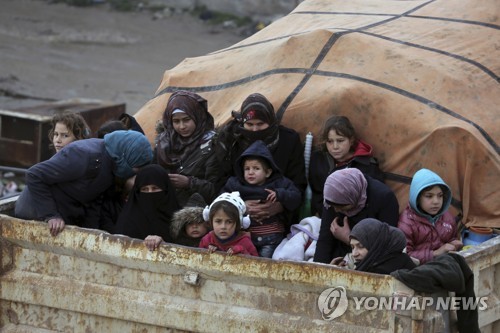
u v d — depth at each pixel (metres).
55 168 8.13
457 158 8.59
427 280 6.84
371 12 10.65
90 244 7.84
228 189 8.80
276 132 8.95
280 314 7.33
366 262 7.33
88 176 8.24
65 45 32.25
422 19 10.23
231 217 7.85
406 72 9.14
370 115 8.92
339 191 8.01
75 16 36.00
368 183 8.28
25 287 8.07
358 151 8.79
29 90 27.08
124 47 32.16
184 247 7.55
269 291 7.36
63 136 9.52
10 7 37.00
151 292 7.75
